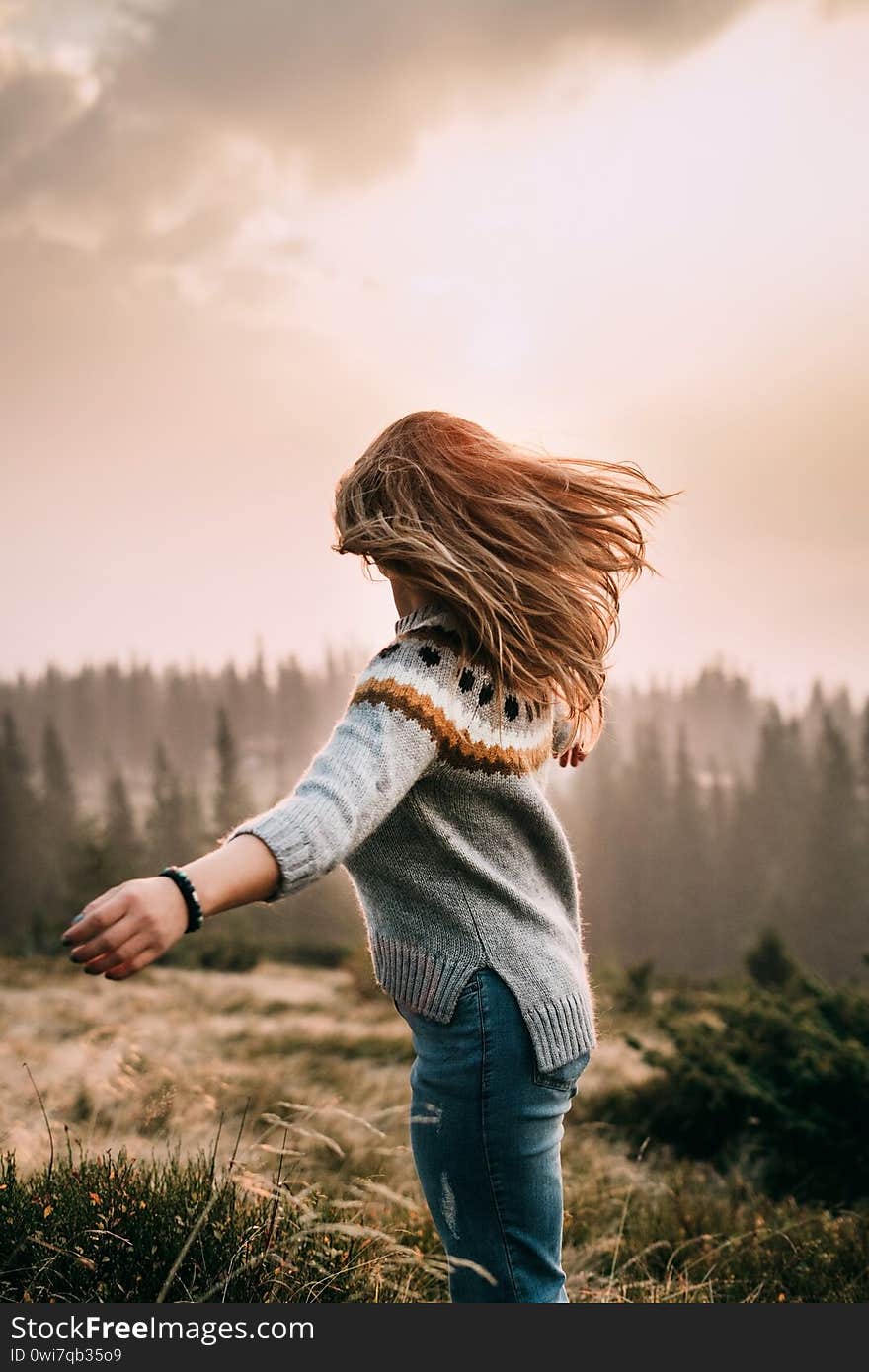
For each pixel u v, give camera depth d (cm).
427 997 144
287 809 116
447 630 143
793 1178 474
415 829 142
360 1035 1147
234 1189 210
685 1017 672
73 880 5475
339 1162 383
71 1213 204
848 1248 327
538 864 156
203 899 104
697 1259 305
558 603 143
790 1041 542
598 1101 623
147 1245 196
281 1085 665
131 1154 250
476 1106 142
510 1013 143
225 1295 181
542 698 152
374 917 149
